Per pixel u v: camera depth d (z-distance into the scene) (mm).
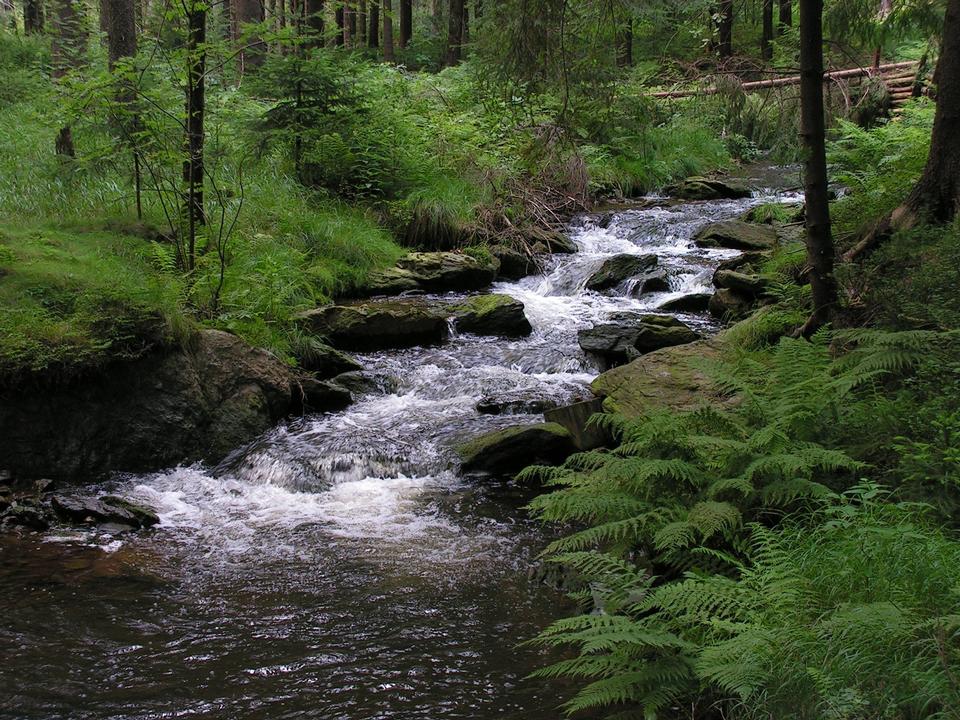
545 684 4414
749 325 8625
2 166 12328
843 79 11461
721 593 4020
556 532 6500
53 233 10016
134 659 4633
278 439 8281
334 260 12352
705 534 4559
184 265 10078
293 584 5633
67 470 7387
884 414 5477
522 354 10398
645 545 5379
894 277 7094
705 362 6492
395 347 10875
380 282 12484
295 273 11250
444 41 27047
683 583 4184
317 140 13438
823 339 6531
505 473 7711
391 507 7043
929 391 5391
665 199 17594
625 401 7906
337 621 5113
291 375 8977
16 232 9797
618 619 4055
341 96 13516
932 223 7918
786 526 4898
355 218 13531
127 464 7660
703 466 5398
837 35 9023
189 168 10320
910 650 3158
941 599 3422
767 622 3775
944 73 7977
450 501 7145
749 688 3332
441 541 6359
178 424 7961
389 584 5633
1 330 7395
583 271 13242
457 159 15352
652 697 3734
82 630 4941
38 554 6035
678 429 5570
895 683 3033
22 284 8070
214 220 11578
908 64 19078
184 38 10281
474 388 9414
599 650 4605
